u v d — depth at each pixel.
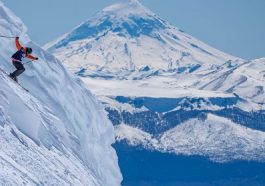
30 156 60.50
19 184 52.06
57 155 72.25
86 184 76.69
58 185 62.47
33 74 91.94
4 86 67.12
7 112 63.28
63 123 89.75
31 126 66.44
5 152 55.88
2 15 92.69
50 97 93.25
